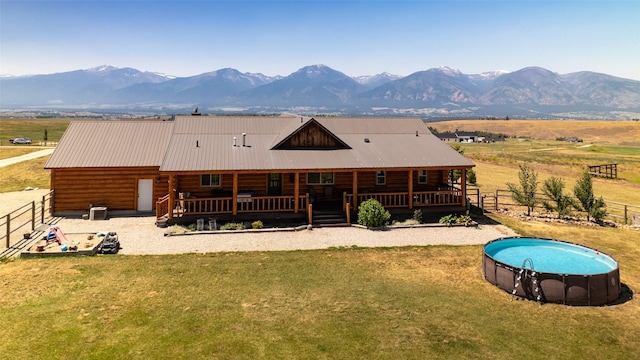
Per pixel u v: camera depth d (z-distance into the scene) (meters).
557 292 11.68
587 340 9.65
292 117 30.03
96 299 11.56
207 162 21.41
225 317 10.60
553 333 9.97
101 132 26.28
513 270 12.41
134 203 24.36
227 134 25.92
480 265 15.26
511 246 15.93
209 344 9.23
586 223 22.66
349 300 11.84
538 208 27.30
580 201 23.67
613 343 9.53
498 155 76.12
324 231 20.34
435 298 12.05
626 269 14.98
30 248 16.06
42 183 32.81
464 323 10.43
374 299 11.93
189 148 22.97
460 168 23.41
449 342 9.47
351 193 25.34
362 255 16.47
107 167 23.48
